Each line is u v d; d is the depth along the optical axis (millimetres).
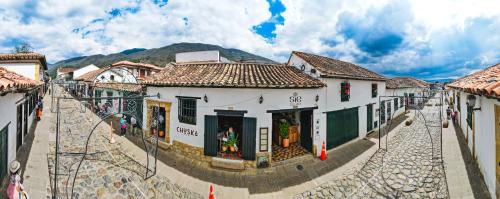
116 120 16656
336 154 10992
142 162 9375
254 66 11734
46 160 8586
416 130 15586
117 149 10648
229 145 9773
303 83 9727
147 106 12023
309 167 9469
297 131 12164
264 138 9312
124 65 28047
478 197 6301
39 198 6121
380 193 7344
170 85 10289
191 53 19391
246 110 9180
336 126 11852
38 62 17062
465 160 9000
